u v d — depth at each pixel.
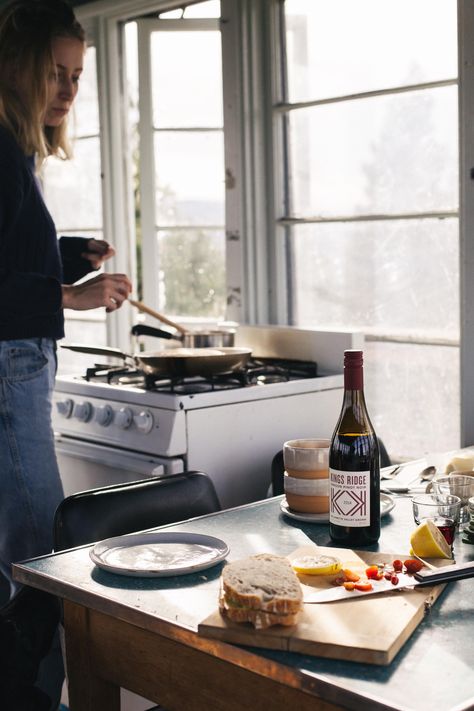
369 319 2.89
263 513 1.71
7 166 2.19
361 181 2.86
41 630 1.51
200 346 2.77
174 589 1.30
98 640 1.36
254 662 1.07
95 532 1.76
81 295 2.35
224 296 3.29
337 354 2.76
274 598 1.10
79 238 2.75
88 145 3.54
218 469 2.45
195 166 3.27
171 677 1.24
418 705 0.94
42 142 2.29
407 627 1.10
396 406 2.83
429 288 2.71
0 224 2.18
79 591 1.30
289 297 3.13
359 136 2.84
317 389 2.68
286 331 2.90
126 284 2.42
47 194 3.73
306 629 1.09
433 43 2.62
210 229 3.28
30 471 2.27
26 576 1.41
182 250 3.32
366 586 1.21
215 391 2.45
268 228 3.14
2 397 2.21
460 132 2.41
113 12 3.33
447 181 2.63
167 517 1.87
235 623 1.12
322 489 1.64
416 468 2.01
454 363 2.68
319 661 1.05
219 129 3.22
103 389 2.60
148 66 3.24
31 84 2.22
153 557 1.44
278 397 2.58
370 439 1.49
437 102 2.63
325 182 2.96
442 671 1.02
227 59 3.04
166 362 2.46
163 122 3.27
